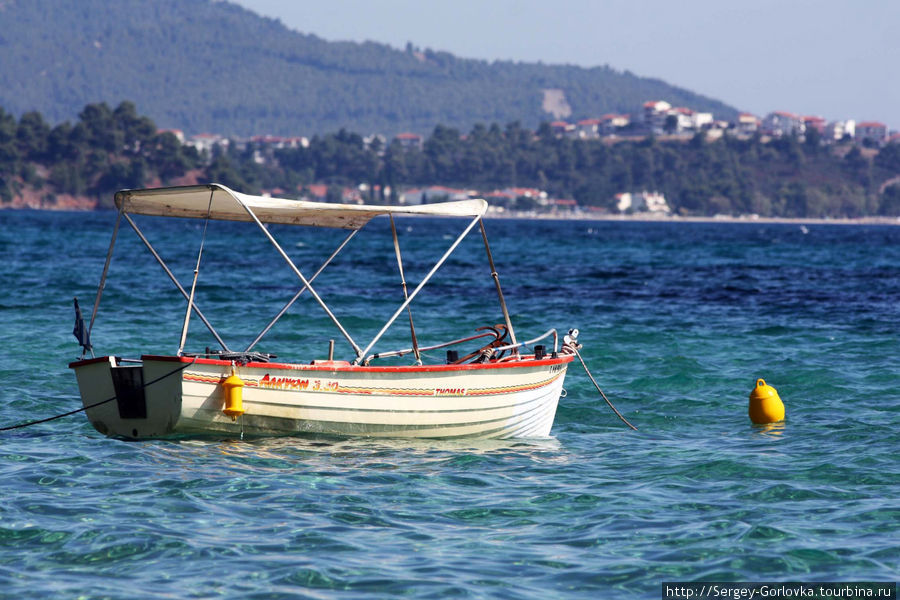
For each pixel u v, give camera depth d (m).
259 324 101.25
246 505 39.53
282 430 49.16
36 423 53.34
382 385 49.66
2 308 108.25
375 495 41.41
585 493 42.22
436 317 109.38
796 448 50.91
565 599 30.77
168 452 47.16
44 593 30.48
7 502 39.12
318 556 33.97
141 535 35.66
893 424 56.28
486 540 36.06
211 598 30.25
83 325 49.94
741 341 90.56
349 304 122.81
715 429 56.44
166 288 138.75
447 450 50.09
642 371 74.44
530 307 121.06
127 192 49.66
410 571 32.75
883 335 94.44
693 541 36.00
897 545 35.56
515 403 53.44
